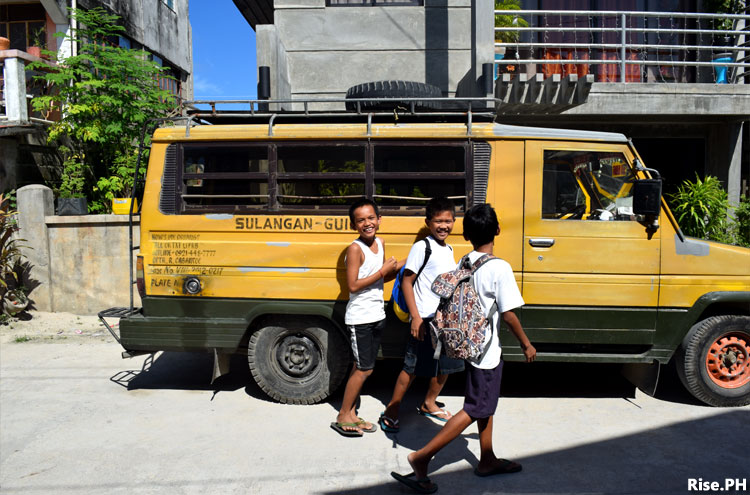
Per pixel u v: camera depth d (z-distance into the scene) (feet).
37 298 25.82
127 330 15.48
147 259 15.39
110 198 29.55
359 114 15.08
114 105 30.01
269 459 12.24
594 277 14.55
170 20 51.24
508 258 14.62
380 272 13.10
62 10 34.32
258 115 15.25
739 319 14.79
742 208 27.37
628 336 14.71
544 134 14.73
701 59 34.60
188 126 15.26
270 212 14.97
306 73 28.45
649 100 28.19
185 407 15.44
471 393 10.71
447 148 14.80
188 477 11.44
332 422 14.19
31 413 15.03
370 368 13.30
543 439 13.15
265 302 15.01
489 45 24.95
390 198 14.82
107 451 12.68
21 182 29.19
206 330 15.25
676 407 15.20
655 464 11.84
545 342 14.83
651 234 14.56
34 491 10.94
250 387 17.16
